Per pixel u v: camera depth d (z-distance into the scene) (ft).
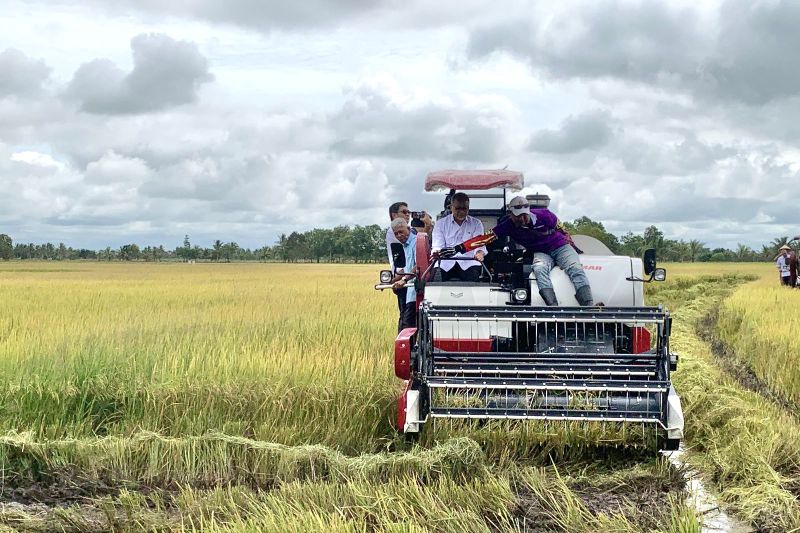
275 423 26.08
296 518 17.31
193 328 45.37
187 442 23.04
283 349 34.40
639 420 22.75
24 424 26.30
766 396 34.55
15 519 18.54
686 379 33.55
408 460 21.71
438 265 31.58
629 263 28.91
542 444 24.89
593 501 20.07
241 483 21.59
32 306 65.87
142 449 23.21
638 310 23.61
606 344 27.55
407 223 34.60
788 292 91.50
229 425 25.58
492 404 23.18
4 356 32.35
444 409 23.30
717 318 78.07
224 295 84.58
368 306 65.26
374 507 18.63
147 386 28.25
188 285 113.19
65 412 27.14
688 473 22.79
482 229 32.17
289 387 28.19
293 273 193.16
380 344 39.55
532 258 29.73
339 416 26.48
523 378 23.13
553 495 20.13
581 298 28.17
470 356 25.03
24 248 551.18
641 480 21.79
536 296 28.58
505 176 33.73
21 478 21.99
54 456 22.98
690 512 17.54
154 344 35.94
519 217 27.96
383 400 27.91
